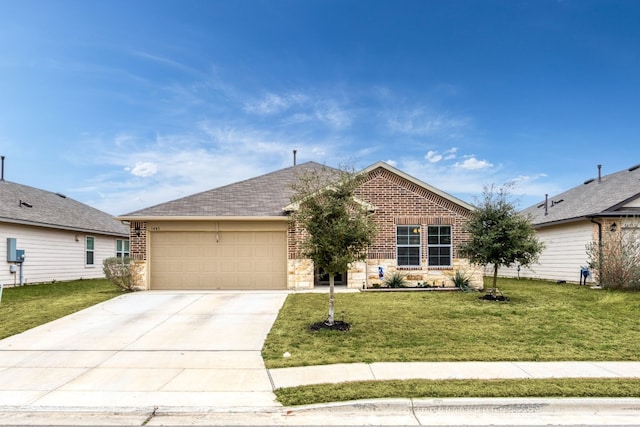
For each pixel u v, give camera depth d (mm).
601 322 10891
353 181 10688
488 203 14555
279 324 10719
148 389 6570
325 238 10133
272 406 5918
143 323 10984
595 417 5668
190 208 17219
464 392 6164
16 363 7891
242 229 16938
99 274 27203
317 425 5445
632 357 7965
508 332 9875
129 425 5488
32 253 21266
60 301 14258
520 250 13930
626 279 17219
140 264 16750
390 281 17031
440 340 9195
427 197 17594
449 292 16078
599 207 19469
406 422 5520
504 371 7184
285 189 19141
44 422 5578
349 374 7082
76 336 9766
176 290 16656
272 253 17000
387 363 7652
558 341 9109
